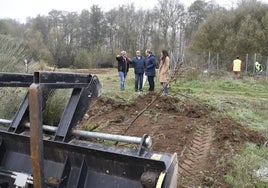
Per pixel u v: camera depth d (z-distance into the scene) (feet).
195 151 21.21
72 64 175.42
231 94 55.77
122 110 31.42
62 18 205.16
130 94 40.29
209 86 64.34
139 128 25.67
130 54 197.26
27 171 10.57
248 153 20.97
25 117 11.09
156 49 183.11
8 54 25.21
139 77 48.75
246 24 131.85
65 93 22.91
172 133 24.58
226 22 140.26
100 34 207.41
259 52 127.65
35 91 7.97
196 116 30.12
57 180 10.04
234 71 85.71
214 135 24.39
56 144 9.84
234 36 132.67
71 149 9.74
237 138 23.71
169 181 8.53
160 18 193.16
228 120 29.27
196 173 17.74
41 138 8.02
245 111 36.70
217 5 192.13
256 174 17.78
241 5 144.46
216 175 17.46
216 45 137.18
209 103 39.14
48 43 171.53
